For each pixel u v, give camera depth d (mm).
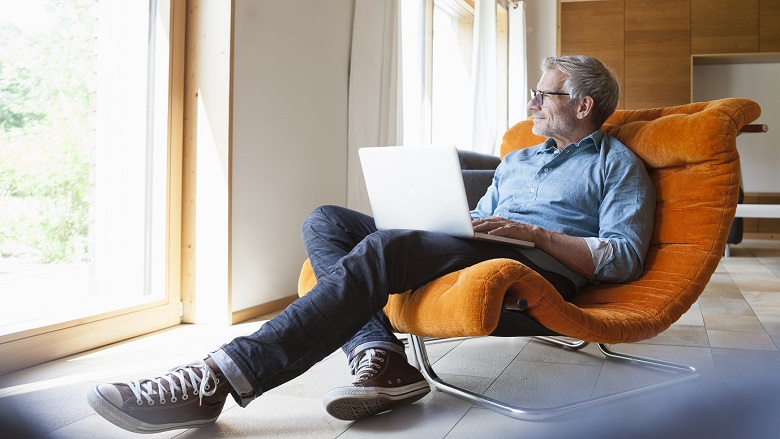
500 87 6801
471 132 5328
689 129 1753
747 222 7414
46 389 1853
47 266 2307
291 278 3234
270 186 3035
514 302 1418
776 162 7566
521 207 1911
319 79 3402
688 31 7156
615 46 7336
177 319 2785
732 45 7055
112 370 2057
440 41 5773
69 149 2369
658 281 1709
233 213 2791
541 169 1927
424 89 4781
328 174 3516
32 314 2244
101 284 2520
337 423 1557
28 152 2217
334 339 1452
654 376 1942
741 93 7633
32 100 2225
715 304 3215
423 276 1572
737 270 4543
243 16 2812
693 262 1704
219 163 2750
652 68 7250
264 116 2979
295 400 1732
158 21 2697
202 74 2766
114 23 2533
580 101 1887
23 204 2211
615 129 2014
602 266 1706
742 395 1567
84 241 2445
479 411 1637
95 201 2482
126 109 2600
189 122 2783
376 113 3707
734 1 7035
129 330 2506
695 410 1473
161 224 2715
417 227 1729
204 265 2781
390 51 3758
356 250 1521
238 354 1414
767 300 3318
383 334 1635
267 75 2988
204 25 2760
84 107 2422
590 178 1834
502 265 1403
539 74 7516
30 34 2211
